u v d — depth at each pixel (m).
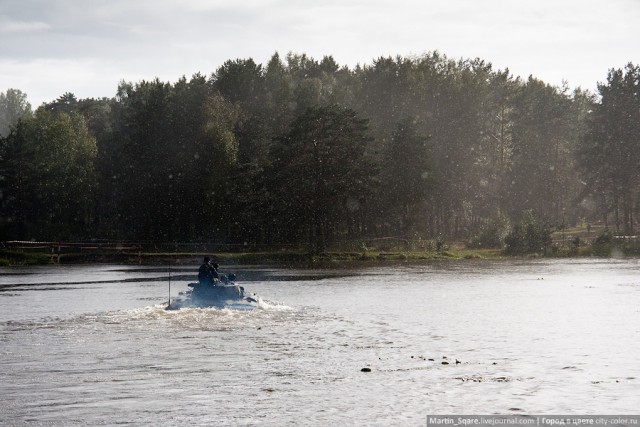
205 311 35.06
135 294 48.38
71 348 25.70
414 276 65.00
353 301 42.25
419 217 124.50
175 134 119.06
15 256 96.06
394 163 115.12
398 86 144.12
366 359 23.39
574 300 42.38
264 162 113.81
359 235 118.81
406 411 16.98
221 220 111.12
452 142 133.88
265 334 28.83
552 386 19.28
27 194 124.94
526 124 148.12
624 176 125.62
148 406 17.58
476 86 140.88
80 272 76.88
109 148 148.00
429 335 28.59
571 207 143.12
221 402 17.92
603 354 24.03
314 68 180.88
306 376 20.81
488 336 28.28
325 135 100.69
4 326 31.61
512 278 61.47
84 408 17.44
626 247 103.19
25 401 18.09
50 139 129.25
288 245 106.62
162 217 116.50
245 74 147.12
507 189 141.50
